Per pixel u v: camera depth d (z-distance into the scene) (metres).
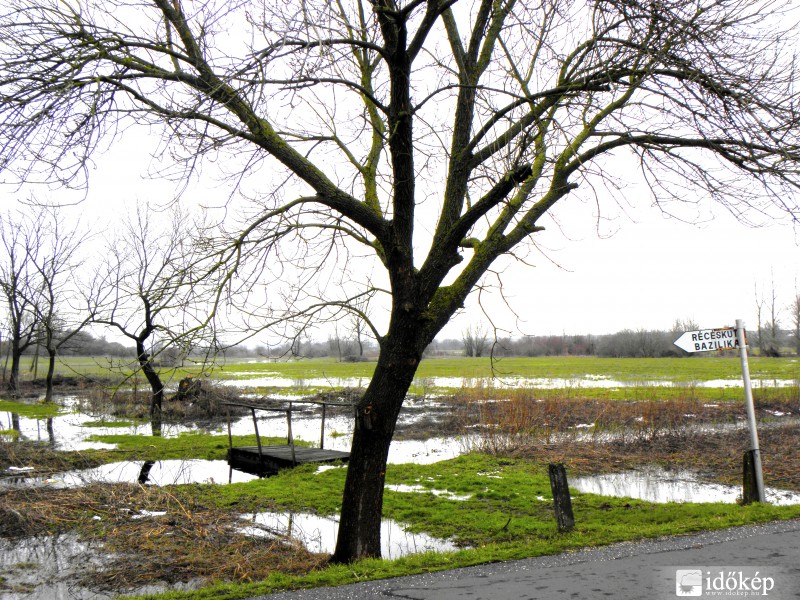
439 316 7.64
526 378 43.41
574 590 5.57
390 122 6.98
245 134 6.81
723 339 9.91
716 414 23.03
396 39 6.65
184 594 6.18
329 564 7.52
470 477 13.44
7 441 17.64
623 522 9.48
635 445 17.39
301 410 29.22
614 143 7.87
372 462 7.48
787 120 6.78
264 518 10.34
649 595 5.38
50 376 31.34
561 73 7.96
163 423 24.23
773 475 13.49
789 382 35.78
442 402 30.50
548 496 11.84
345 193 7.34
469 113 7.90
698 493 12.09
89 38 6.23
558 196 8.12
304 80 6.12
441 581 6.07
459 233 7.38
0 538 9.17
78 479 13.47
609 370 51.69
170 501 11.16
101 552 8.59
